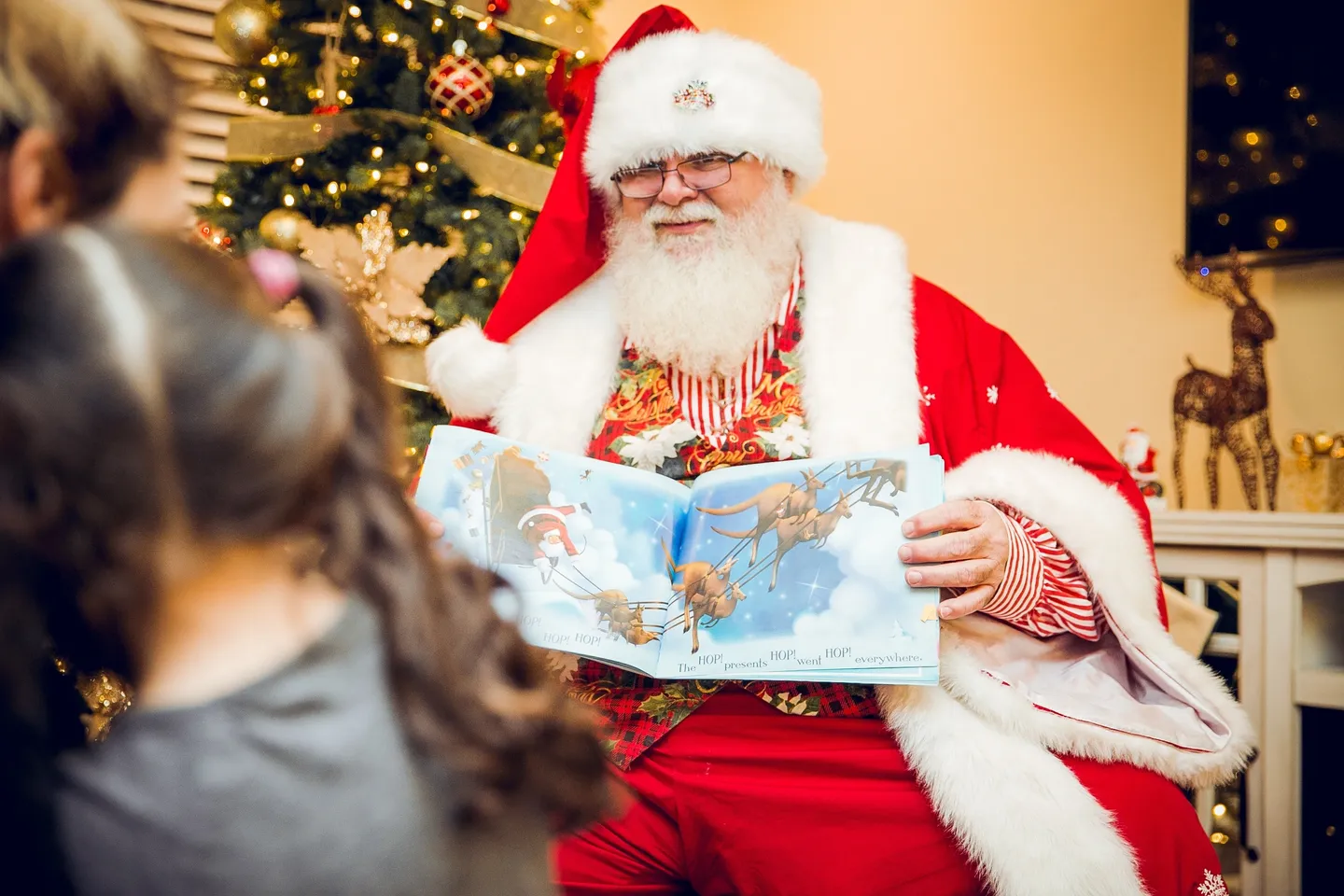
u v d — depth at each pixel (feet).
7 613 1.67
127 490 1.59
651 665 4.13
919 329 5.09
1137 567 4.49
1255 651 6.35
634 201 5.19
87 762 1.73
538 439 5.15
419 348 8.06
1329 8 7.36
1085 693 4.36
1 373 1.57
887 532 4.10
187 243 1.88
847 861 4.12
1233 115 7.78
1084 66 8.91
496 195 8.34
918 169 9.93
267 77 8.50
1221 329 8.04
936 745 4.03
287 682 1.79
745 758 4.30
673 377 5.20
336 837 1.72
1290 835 6.14
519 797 1.93
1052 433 5.07
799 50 10.94
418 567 2.01
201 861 1.65
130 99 2.07
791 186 5.52
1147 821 4.02
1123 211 8.61
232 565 1.82
